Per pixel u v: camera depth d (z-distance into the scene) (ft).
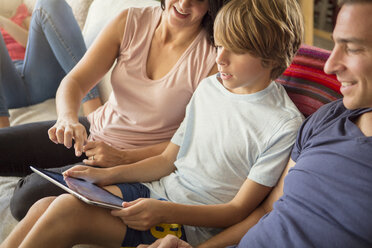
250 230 2.98
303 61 3.85
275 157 3.36
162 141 4.46
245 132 3.53
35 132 4.58
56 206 3.06
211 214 3.31
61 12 5.76
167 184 3.80
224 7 3.40
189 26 4.24
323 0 9.85
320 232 2.64
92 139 4.72
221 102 3.77
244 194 3.42
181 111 4.36
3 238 3.96
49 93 6.63
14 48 7.50
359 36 2.24
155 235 3.32
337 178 2.67
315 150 2.90
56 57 5.97
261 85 3.60
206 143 3.74
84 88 4.51
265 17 3.25
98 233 3.15
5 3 8.09
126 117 4.51
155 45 4.44
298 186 2.86
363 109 2.79
